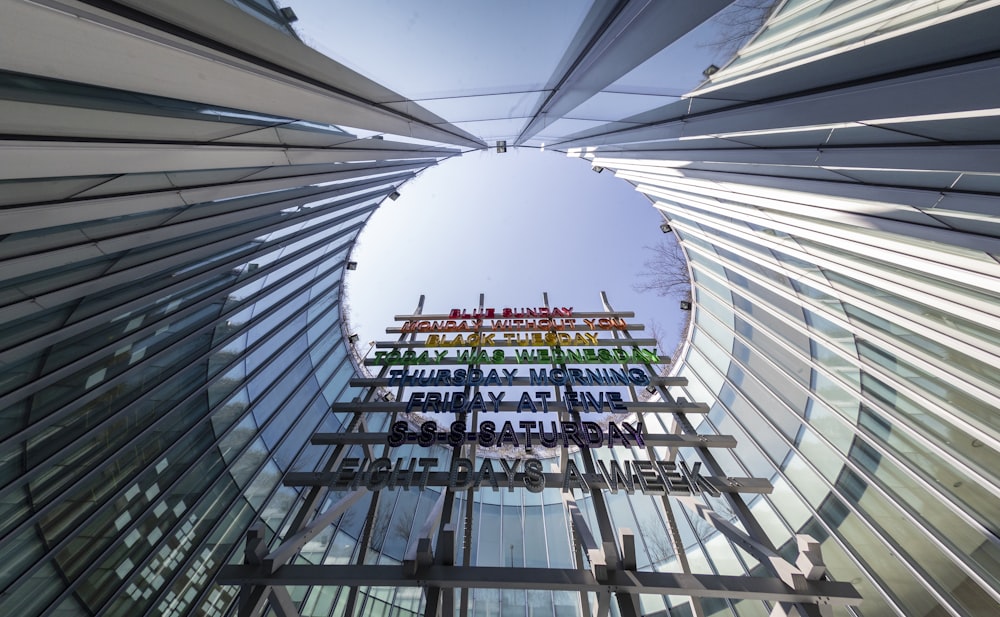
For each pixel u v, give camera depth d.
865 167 5.25
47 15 2.61
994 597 7.64
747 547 7.70
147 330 10.66
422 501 22.58
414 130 9.83
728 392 17.50
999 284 6.31
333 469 9.61
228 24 3.71
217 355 13.71
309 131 7.64
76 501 8.60
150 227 8.09
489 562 20.50
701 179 12.22
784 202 9.66
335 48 4.91
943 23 2.94
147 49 3.40
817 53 4.09
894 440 10.23
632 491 8.65
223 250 12.50
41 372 8.02
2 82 3.21
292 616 7.27
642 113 8.95
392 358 13.45
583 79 8.44
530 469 9.04
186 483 11.52
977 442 8.36
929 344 9.13
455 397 11.34
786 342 14.45
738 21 4.84
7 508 7.41
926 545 9.12
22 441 7.73
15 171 3.89
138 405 10.41
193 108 4.91
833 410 12.13
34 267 6.23
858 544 10.59
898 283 8.77
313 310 21.03
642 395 22.55
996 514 7.92
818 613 6.43
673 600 16.39
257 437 14.95
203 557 11.49
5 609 7.10
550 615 18.72
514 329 14.72
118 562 9.16
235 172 7.98
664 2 4.73
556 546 21.08
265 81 4.66
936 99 3.55
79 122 3.91
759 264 14.92
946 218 6.11
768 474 14.23
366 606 16.48
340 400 21.25
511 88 8.73
